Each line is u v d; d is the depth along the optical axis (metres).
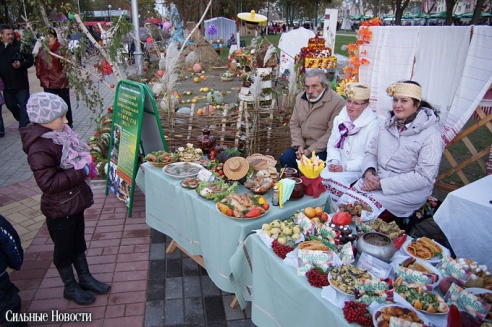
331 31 9.87
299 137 4.27
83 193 2.64
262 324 2.34
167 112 4.84
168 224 3.39
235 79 14.55
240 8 35.28
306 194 2.88
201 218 2.80
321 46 7.99
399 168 3.05
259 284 2.29
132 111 4.05
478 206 2.49
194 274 3.26
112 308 2.84
